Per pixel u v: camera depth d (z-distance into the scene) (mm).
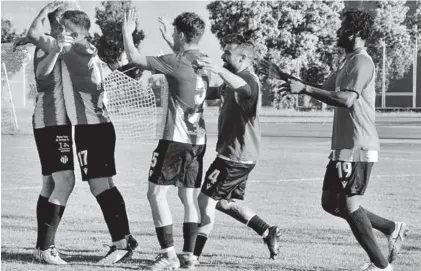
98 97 5461
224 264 5305
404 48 45188
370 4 44406
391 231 5215
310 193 9766
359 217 4898
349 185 4848
